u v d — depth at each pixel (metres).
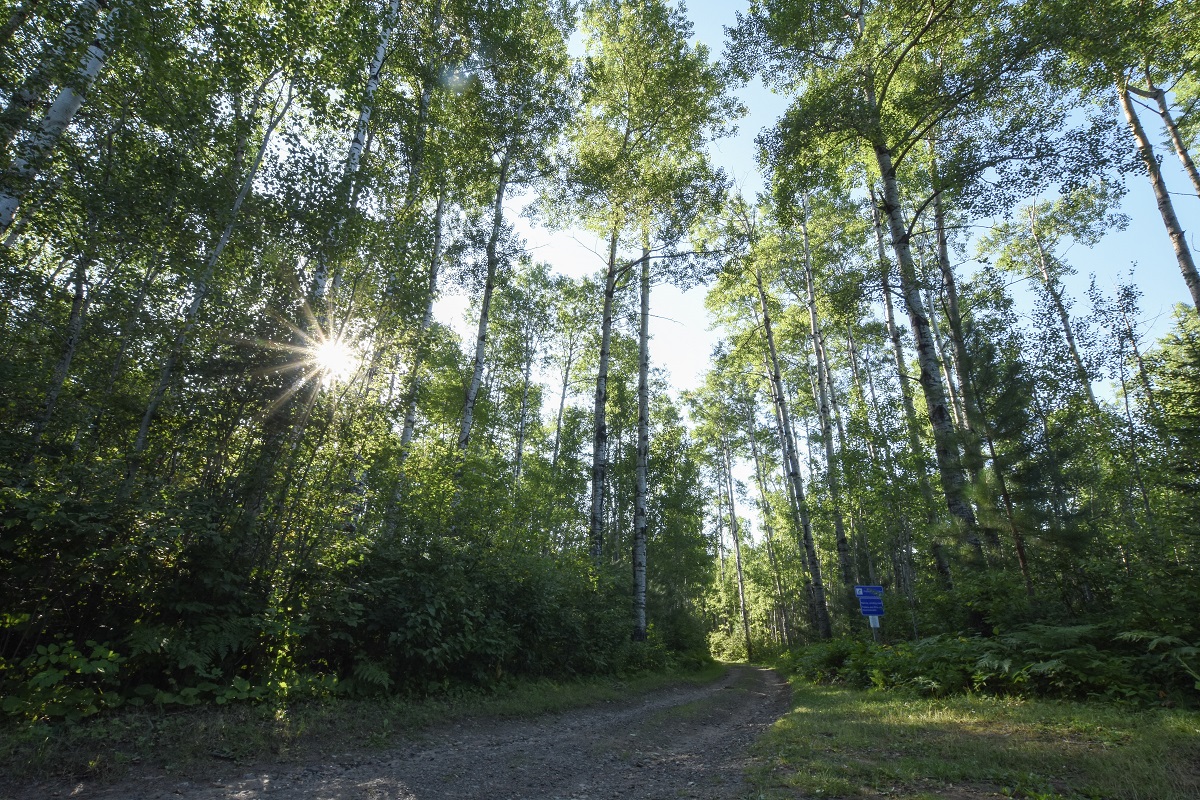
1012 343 13.74
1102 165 10.73
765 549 44.00
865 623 20.02
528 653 11.02
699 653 25.36
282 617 7.18
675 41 17.97
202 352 7.79
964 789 4.42
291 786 4.92
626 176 16.67
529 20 17.11
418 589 8.78
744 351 23.66
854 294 13.98
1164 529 11.44
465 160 15.19
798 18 13.27
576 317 23.72
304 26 9.30
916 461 16.17
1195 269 13.09
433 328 15.20
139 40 8.02
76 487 6.03
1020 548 10.95
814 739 6.29
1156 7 11.80
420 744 6.70
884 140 12.82
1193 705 6.73
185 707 6.00
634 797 4.87
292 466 7.65
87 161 8.12
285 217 8.34
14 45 7.30
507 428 27.36
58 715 5.15
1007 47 10.95
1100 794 4.07
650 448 27.06
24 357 7.84
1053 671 7.80
